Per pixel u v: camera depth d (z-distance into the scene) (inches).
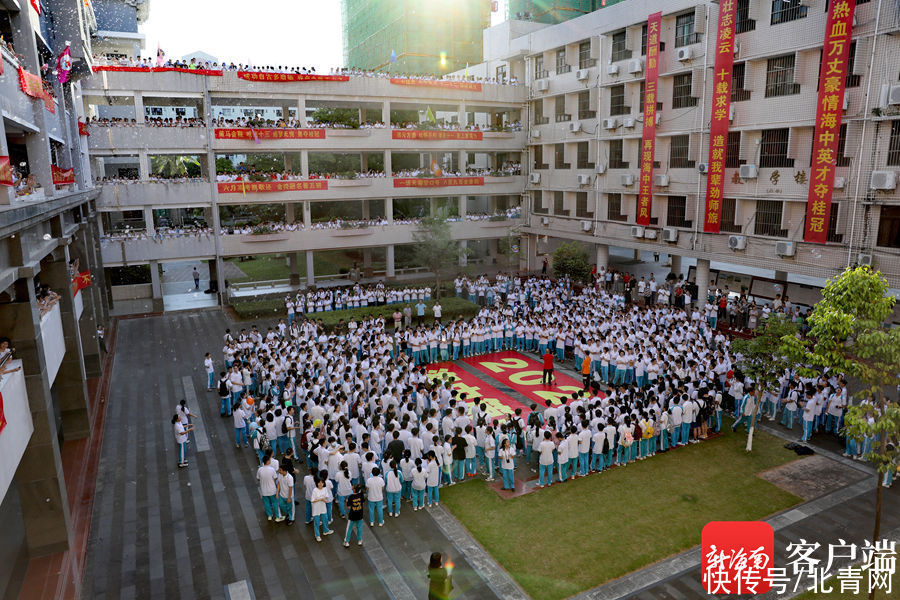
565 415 686.5
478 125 1707.7
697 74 1171.3
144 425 783.1
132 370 998.4
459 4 2942.9
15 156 777.6
